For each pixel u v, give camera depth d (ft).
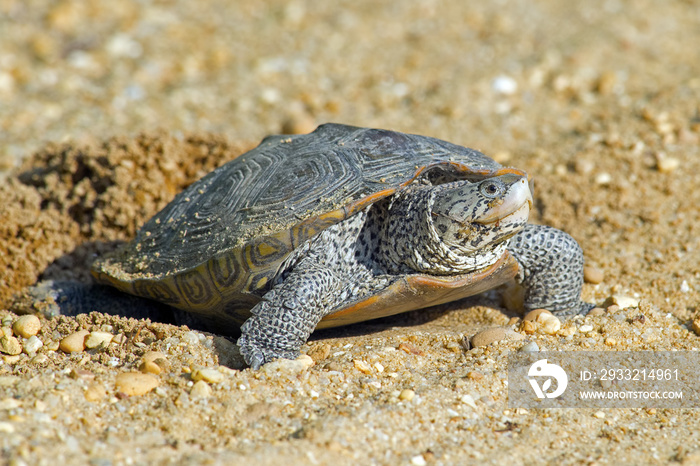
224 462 15.03
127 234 30.12
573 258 22.68
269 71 52.26
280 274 21.13
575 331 22.41
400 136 23.30
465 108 44.19
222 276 21.13
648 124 37.35
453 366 20.43
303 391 18.63
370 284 21.81
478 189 20.24
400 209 21.71
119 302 25.88
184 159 32.14
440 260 21.18
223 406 17.66
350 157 22.12
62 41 55.26
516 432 17.58
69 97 47.91
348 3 62.90
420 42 55.72
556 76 47.55
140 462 15.23
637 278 26.61
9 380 18.19
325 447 16.03
